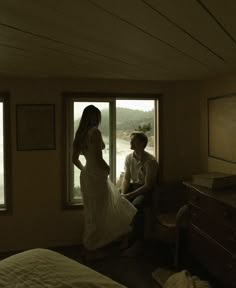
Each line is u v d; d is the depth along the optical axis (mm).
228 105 2820
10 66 2592
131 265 2877
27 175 3258
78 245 3367
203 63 2391
